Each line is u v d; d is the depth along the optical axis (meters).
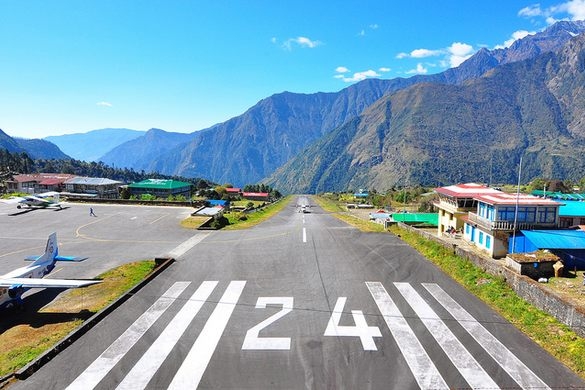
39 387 13.66
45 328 19.20
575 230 38.34
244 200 156.00
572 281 28.45
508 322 18.73
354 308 20.31
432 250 31.52
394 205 123.38
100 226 46.75
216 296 22.05
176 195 109.44
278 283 24.28
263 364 15.09
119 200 71.31
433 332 17.67
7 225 47.00
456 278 25.34
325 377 14.25
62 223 48.72
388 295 22.20
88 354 15.82
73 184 100.44
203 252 32.66
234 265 28.34
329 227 47.38
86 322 18.30
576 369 14.83
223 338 17.12
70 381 13.99
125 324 18.52
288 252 32.31
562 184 128.12
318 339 17.06
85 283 21.78
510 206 38.94
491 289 22.42
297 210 96.12
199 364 15.08
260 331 17.78
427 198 128.25
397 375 14.35
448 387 13.68
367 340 16.95
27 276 23.97
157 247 35.38
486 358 15.52
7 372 14.77
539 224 38.97
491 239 38.91
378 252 32.31
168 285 23.91
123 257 32.09
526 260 29.83
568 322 17.72
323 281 24.64
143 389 13.54
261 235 40.59
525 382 13.98
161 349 16.19
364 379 14.12
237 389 13.57
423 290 23.05
